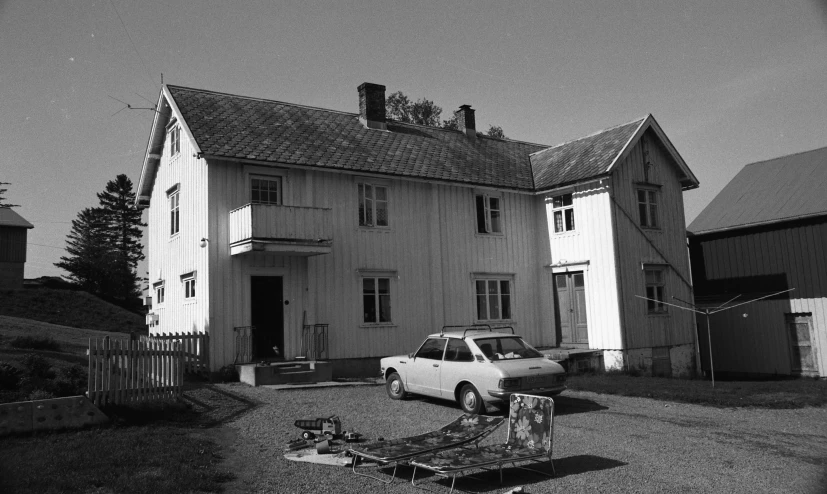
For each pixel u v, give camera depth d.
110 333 30.48
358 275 20.58
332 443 9.40
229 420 11.75
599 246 22.52
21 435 9.79
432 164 23.23
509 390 12.07
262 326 18.73
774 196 25.64
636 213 23.16
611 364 21.75
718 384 17.69
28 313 37.91
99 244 59.81
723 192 28.30
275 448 9.58
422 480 7.95
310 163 19.69
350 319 20.23
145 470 7.95
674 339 23.28
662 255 23.62
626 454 9.23
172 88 21.36
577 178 22.88
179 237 20.73
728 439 10.36
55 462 8.13
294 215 18.34
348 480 7.87
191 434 10.41
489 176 24.23
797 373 23.64
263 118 21.52
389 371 14.99
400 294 21.44
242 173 18.94
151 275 24.52
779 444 9.98
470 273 23.16
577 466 8.57
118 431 10.23
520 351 13.53
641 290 22.61
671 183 24.86
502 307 23.95
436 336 14.08
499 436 10.51
